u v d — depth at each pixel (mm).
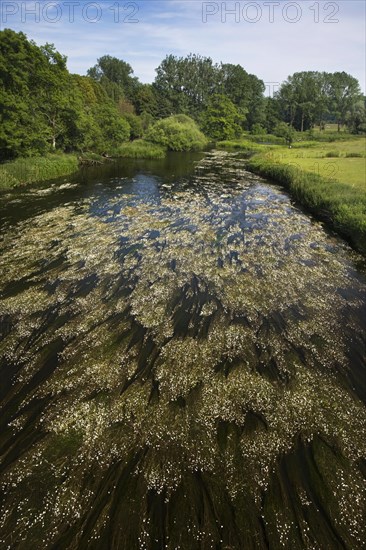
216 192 36094
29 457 8461
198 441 8844
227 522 7160
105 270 18000
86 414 9570
